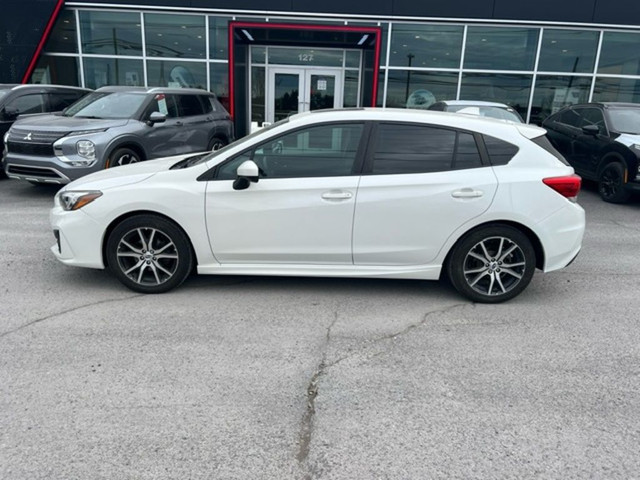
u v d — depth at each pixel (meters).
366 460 2.47
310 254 4.27
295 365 3.31
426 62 13.66
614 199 8.88
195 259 4.40
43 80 13.96
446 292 4.62
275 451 2.53
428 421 2.77
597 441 2.64
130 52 13.87
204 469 2.40
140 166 4.84
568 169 4.28
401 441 2.61
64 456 2.46
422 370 3.28
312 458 2.48
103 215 4.21
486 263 4.31
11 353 3.37
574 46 13.52
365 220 4.16
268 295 4.45
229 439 2.61
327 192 4.12
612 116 9.34
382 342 3.64
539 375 3.25
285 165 4.21
